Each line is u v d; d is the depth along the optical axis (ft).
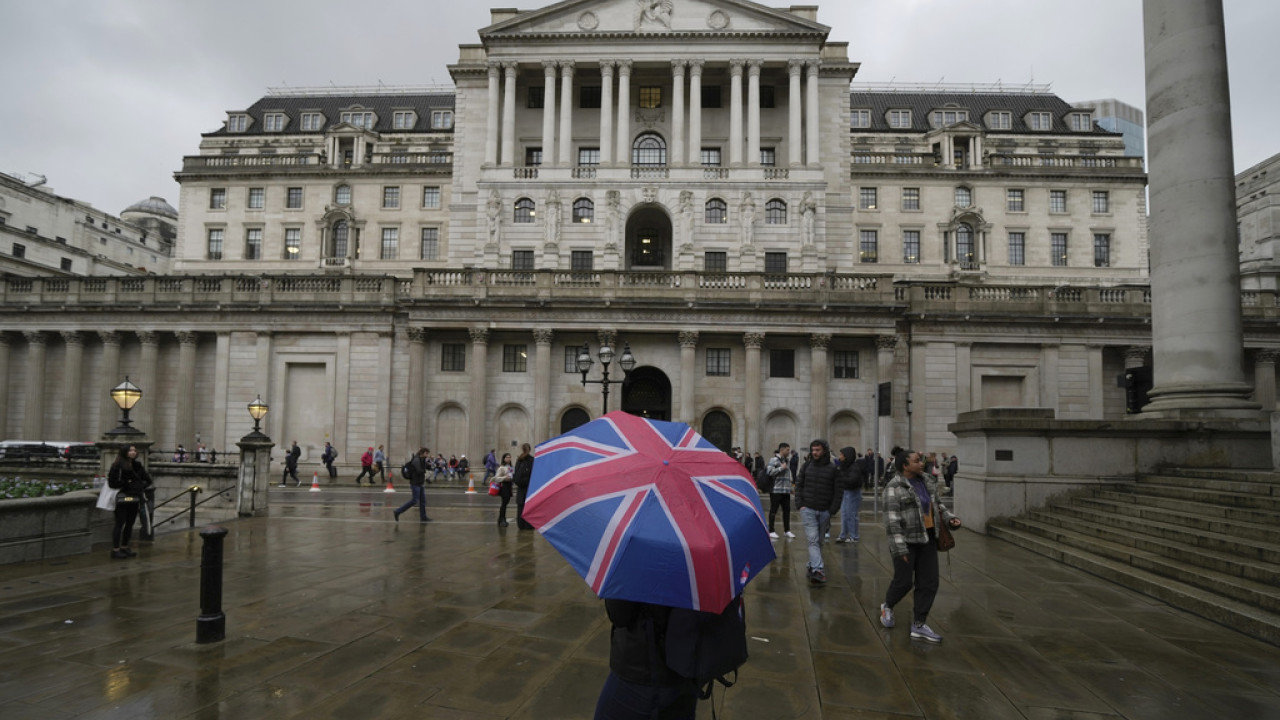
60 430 131.23
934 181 212.43
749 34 147.95
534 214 147.02
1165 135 54.49
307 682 21.43
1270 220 187.32
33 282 133.49
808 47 149.18
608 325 121.08
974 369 123.13
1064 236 210.59
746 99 158.10
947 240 210.59
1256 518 37.04
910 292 124.88
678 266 143.13
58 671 22.07
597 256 145.38
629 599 11.15
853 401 123.75
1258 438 51.31
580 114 159.02
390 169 216.33
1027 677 22.63
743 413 123.44
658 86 159.63
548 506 12.56
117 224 257.55
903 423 121.19
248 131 247.09
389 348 126.52
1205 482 45.14
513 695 20.61
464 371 126.52
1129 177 209.67
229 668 22.53
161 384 131.85
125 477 42.34
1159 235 55.21
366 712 19.29
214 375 130.52
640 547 11.35
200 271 216.95
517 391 125.29
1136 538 40.27
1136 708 20.29
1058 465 54.29
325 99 265.34
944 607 31.63
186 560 41.32
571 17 152.56
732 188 146.41
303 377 129.70
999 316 121.29
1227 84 53.62
